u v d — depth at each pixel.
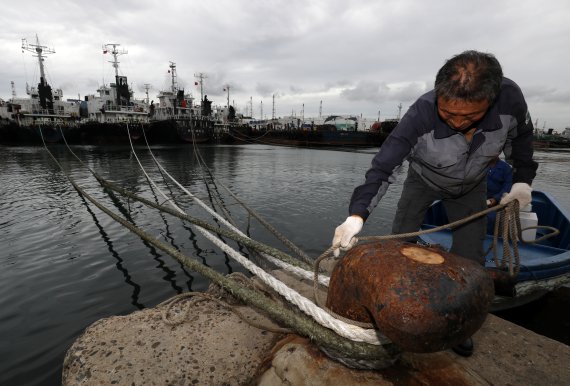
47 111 43.31
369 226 7.51
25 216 7.89
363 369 1.62
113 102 44.53
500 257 3.69
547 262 3.21
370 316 1.46
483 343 1.98
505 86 1.68
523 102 1.72
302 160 24.78
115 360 1.87
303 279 2.88
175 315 2.30
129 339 2.05
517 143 1.93
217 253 5.66
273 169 18.61
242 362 1.87
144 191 11.38
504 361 1.83
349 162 23.36
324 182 13.90
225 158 25.62
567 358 1.86
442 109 1.48
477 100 1.34
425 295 1.18
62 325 3.59
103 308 3.95
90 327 2.19
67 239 6.31
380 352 1.53
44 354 3.11
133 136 36.62
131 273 4.89
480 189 2.10
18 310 3.89
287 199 10.34
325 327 1.63
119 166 18.88
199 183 13.35
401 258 1.34
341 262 1.55
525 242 2.19
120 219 5.32
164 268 5.06
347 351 1.53
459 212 2.12
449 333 1.19
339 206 9.41
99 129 36.75
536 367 1.79
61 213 8.17
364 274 1.38
